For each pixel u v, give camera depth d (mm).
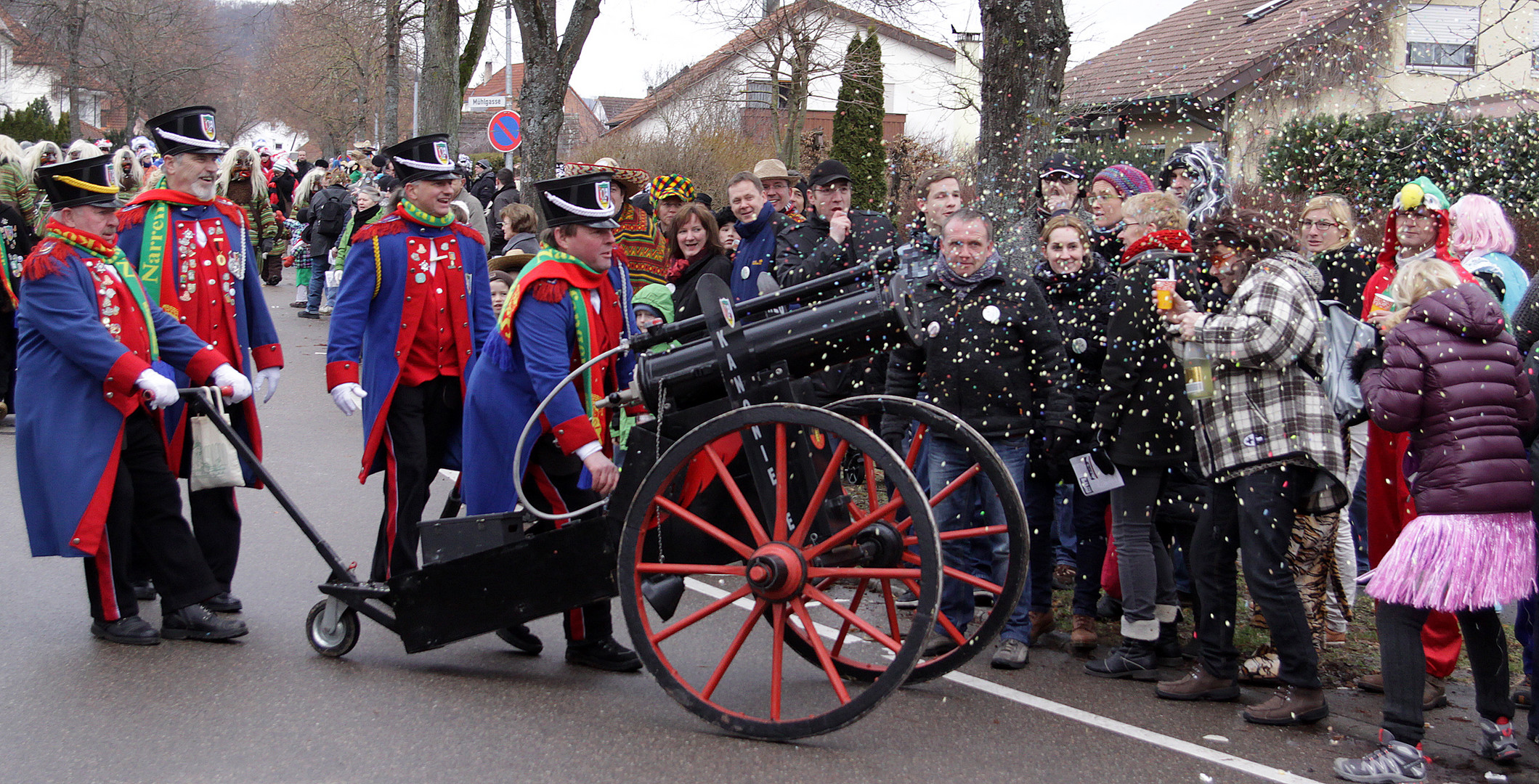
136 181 9422
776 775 3494
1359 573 5305
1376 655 4695
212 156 5062
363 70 36281
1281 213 4922
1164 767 3625
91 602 4523
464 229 5066
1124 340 4277
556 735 3768
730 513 4062
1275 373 3945
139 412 4590
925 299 4664
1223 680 4191
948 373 4586
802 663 4574
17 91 48094
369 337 4863
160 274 4938
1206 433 4059
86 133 50656
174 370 4879
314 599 5148
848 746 3732
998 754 3693
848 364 5688
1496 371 3613
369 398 4840
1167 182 4895
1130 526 4402
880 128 20875
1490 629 3727
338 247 14203
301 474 7438
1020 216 6020
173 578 4574
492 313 5137
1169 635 4645
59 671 4207
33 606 4902
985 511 4773
